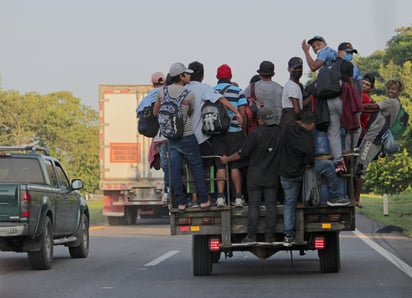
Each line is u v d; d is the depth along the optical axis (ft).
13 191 83.15
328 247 76.48
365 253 99.45
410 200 297.53
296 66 71.92
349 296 60.90
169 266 88.48
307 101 73.31
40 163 92.84
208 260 77.10
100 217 220.43
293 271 80.43
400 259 91.35
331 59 71.82
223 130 71.67
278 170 71.26
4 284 72.79
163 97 71.97
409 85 226.58
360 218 193.36
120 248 115.85
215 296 62.44
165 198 77.05
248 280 73.15
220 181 72.74
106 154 181.78
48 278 77.56
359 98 71.05
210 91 72.08
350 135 72.08
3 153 93.15
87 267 88.48
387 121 76.38
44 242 85.92
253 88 73.61
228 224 72.54
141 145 181.47
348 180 72.69
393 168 236.63
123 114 181.98
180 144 71.72
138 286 70.08
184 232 73.00
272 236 72.33
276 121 73.05
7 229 82.74
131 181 181.68
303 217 72.18
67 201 95.91
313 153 69.46
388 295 61.26
